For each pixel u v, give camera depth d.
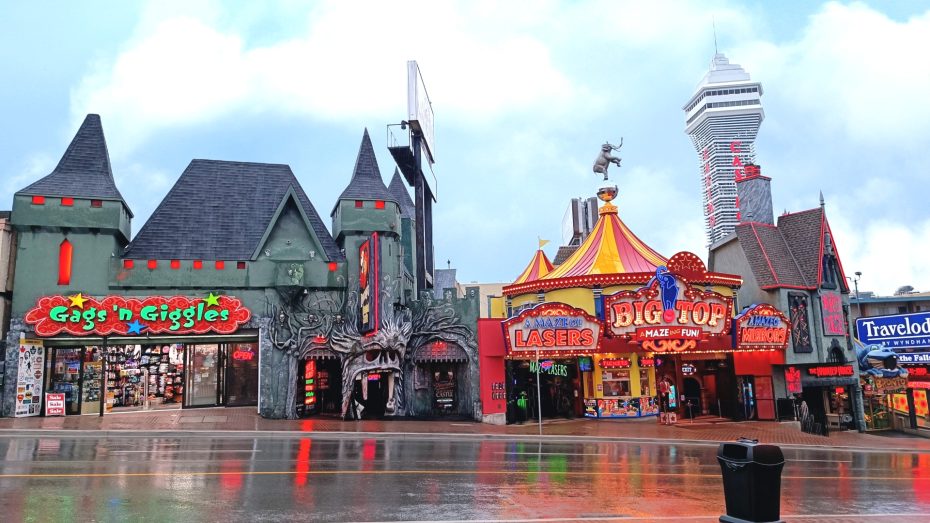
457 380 31.44
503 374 30.33
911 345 41.41
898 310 59.06
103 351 27.89
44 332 27.23
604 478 15.04
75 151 29.88
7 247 28.08
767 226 38.81
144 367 32.84
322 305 30.59
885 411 39.62
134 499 11.17
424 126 43.06
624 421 31.69
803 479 16.73
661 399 33.94
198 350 32.25
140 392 32.62
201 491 12.01
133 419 26.27
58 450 17.77
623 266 34.38
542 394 34.00
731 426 31.34
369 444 21.27
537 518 10.27
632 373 32.66
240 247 30.88
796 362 34.62
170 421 25.69
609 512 10.91
